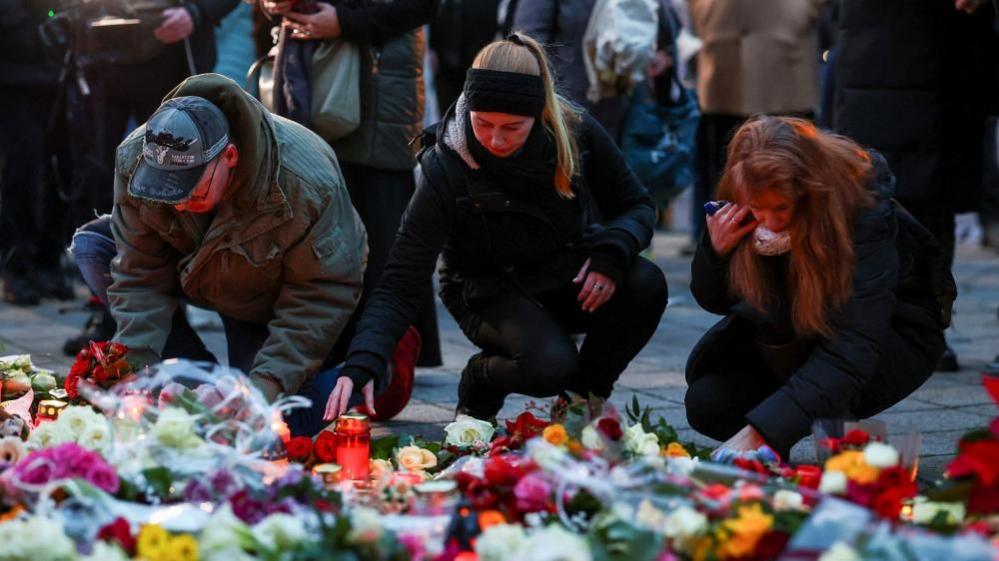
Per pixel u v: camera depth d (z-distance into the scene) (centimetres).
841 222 321
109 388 347
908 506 279
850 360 328
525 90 356
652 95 651
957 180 524
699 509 254
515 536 238
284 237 368
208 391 318
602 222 404
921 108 511
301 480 266
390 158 476
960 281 820
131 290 382
